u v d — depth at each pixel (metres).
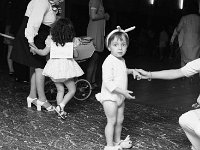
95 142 4.10
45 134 4.30
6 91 6.49
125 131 4.56
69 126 4.65
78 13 14.97
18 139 4.10
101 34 6.77
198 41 8.09
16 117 4.95
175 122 5.04
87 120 4.95
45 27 5.10
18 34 5.23
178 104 6.14
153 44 17.11
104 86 3.79
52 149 3.84
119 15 17.98
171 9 19.67
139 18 18.69
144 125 4.85
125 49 3.81
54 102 5.84
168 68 11.92
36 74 5.21
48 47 5.01
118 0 17.48
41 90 5.27
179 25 8.21
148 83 8.16
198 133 3.40
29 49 5.13
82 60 5.79
